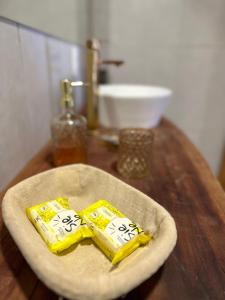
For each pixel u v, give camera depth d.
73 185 0.34
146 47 0.95
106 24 0.91
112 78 1.01
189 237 0.28
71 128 0.44
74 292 0.17
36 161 0.44
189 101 1.04
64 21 0.68
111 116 0.65
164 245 0.21
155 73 1.00
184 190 0.38
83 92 0.94
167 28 0.92
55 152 0.43
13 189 0.28
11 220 0.23
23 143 0.41
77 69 0.83
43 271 0.18
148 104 0.61
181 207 0.33
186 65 0.98
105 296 0.17
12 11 0.34
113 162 0.46
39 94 0.47
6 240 0.26
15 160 0.38
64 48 0.65
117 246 0.23
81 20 0.85
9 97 0.34
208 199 0.35
